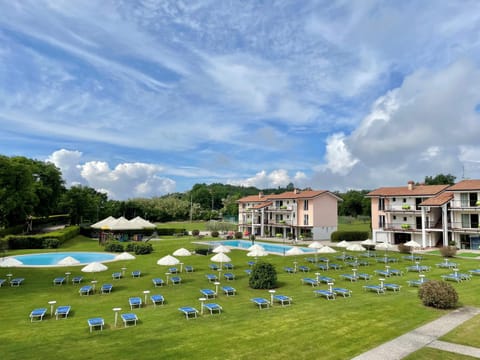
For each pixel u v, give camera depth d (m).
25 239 41.78
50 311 17.05
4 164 48.38
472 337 11.30
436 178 83.38
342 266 30.41
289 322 13.22
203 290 20.44
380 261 32.72
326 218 59.72
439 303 14.79
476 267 28.92
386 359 9.59
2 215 50.69
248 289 21.75
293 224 61.06
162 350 10.59
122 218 51.41
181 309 15.23
